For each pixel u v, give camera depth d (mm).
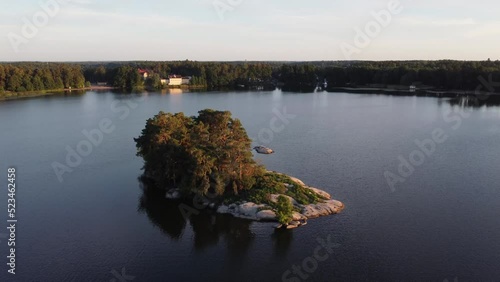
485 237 68812
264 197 79875
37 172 102688
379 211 78875
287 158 114250
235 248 67000
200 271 60812
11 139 137000
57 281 58125
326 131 151750
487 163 109125
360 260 62656
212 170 81688
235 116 182500
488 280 57500
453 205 81625
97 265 62125
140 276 59469
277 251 65812
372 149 124125
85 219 76688
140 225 74625
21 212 79562
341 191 89062
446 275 58719
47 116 182375
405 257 63250
